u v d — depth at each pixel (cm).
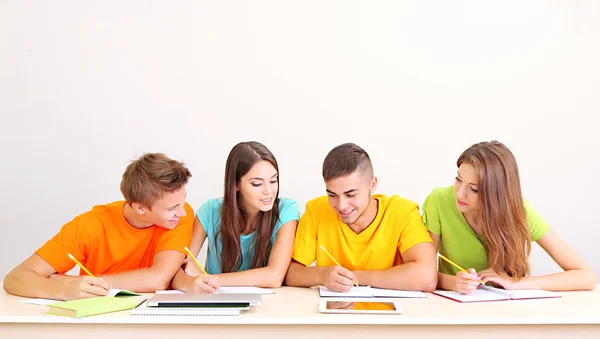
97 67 278
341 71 280
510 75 280
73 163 277
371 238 178
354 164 162
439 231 183
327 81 280
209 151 278
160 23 279
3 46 278
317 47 280
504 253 166
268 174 174
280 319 118
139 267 177
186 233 175
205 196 278
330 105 279
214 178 278
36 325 122
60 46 278
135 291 159
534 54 279
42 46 278
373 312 123
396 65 280
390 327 120
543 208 278
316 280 164
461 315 122
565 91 279
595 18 278
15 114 277
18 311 128
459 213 180
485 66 280
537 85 279
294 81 280
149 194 162
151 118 278
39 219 276
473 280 152
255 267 182
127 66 278
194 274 175
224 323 119
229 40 280
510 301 142
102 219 176
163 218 167
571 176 278
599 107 278
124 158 277
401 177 279
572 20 279
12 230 276
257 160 174
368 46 280
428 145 279
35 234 277
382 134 279
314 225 183
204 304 124
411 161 279
